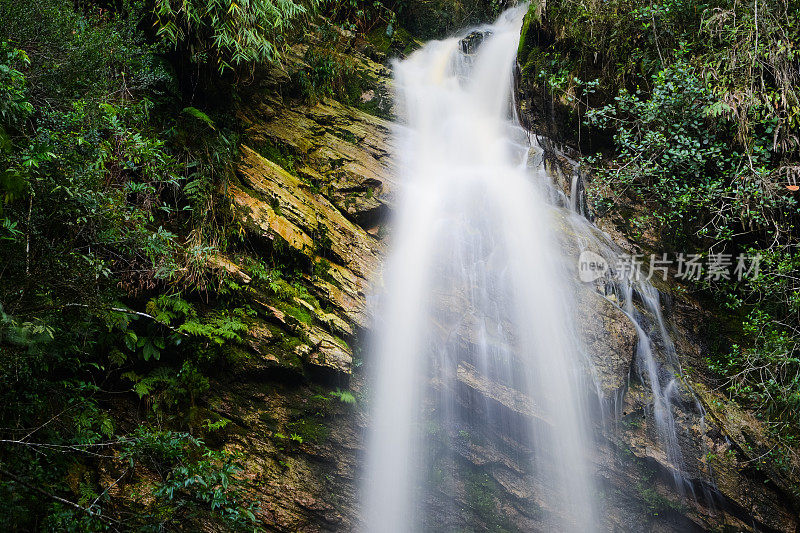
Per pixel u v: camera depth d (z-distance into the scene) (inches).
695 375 264.1
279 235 224.7
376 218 273.1
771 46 281.0
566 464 229.0
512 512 225.1
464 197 290.4
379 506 211.6
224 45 241.9
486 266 258.5
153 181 192.9
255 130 280.7
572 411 230.8
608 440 233.0
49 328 131.3
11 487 128.8
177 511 150.7
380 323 231.3
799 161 282.5
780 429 246.5
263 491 188.4
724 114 279.1
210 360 193.3
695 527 233.3
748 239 300.7
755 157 275.1
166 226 204.1
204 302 201.5
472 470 227.0
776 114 279.1
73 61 167.3
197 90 249.9
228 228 216.7
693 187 293.0
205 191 211.8
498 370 230.2
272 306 210.8
